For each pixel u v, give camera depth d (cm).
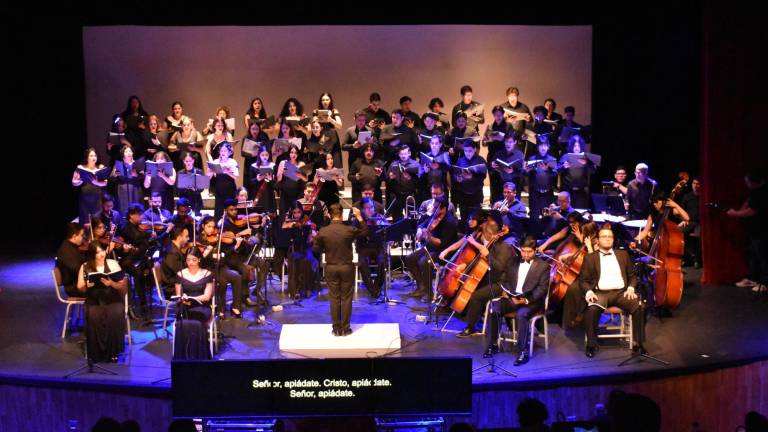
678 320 916
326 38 1380
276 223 1063
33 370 792
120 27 1359
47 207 1380
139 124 1233
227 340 863
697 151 1325
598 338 864
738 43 1005
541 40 1375
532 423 619
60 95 1354
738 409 804
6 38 1307
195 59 1376
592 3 1266
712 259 1045
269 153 1193
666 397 785
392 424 739
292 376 712
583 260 848
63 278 891
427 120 1209
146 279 955
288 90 1391
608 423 617
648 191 1080
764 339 854
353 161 1230
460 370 712
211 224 939
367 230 880
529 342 843
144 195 1182
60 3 1201
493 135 1177
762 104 1012
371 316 938
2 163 1354
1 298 1012
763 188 995
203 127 1390
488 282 894
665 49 1323
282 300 1003
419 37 1381
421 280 1001
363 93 1392
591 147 1382
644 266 884
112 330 807
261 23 1270
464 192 1159
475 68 1386
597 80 1369
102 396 766
